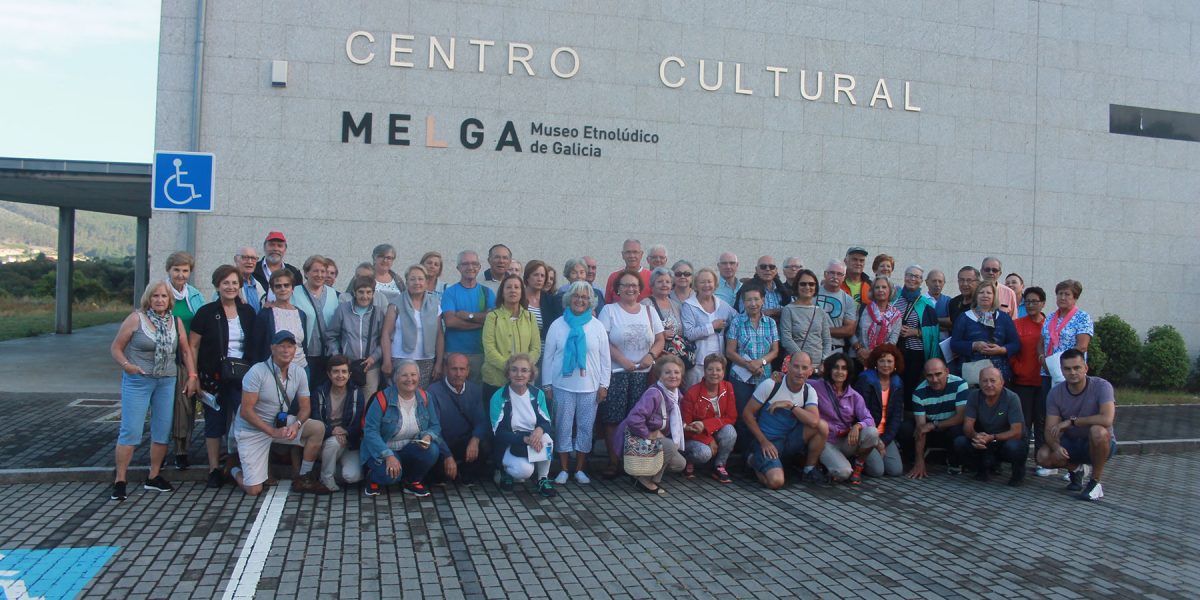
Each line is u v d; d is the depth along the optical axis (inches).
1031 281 528.7
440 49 441.1
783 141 484.7
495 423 269.1
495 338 279.3
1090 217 541.6
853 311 323.0
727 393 293.9
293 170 427.8
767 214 482.3
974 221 517.3
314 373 274.8
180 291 270.4
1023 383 323.3
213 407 261.7
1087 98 542.3
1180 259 561.9
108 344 706.8
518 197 450.3
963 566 204.5
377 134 435.8
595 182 459.2
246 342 266.2
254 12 424.5
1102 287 545.0
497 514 241.0
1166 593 188.9
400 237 438.0
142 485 261.3
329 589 178.2
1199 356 563.8
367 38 434.6
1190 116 565.3
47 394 416.2
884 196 501.0
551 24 454.0
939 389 308.0
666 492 273.6
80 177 587.5
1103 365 524.1
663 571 195.6
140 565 190.2
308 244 429.1
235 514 232.5
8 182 623.2
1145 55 556.1
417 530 222.4
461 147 443.8
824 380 298.4
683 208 470.3
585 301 278.8
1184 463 344.8
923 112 508.1
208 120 420.2
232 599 171.3
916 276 332.8
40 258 2114.9
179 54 420.2
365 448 255.9
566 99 455.8
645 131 465.7
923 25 509.0
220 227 421.4
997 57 523.2
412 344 282.5
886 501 269.0
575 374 276.1
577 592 180.5
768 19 483.2
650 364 290.0
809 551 213.9
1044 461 298.7
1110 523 247.9
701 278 305.1
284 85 426.0
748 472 305.1
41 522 221.0
